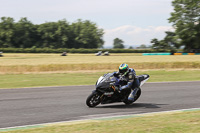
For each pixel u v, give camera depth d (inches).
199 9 4768.7
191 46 5034.5
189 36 4835.1
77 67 1604.3
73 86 822.5
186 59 2669.8
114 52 6023.6
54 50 5807.1
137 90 545.6
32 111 486.9
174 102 585.3
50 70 1556.3
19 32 7559.1
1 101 579.8
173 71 1451.8
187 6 4768.7
